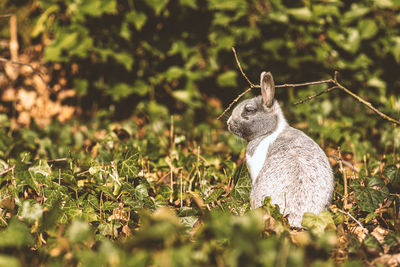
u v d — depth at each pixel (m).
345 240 5.48
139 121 13.39
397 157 9.68
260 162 7.05
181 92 12.54
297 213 6.13
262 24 12.23
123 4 12.48
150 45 12.95
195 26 12.98
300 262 4.11
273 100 7.42
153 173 8.71
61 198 6.68
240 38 12.31
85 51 11.95
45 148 10.42
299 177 6.27
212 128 13.09
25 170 7.03
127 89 12.89
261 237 5.11
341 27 12.54
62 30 12.22
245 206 6.21
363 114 12.52
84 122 13.98
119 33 12.48
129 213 6.34
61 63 14.24
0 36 14.09
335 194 7.25
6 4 13.82
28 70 14.15
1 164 7.69
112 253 4.42
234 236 4.33
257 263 4.15
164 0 11.62
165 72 13.27
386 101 12.86
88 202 6.54
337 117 13.11
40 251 5.10
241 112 7.50
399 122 7.02
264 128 7.26
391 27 12.43
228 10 12.05
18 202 6.55
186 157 9.13
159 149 9.59
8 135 11.03
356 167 9.20
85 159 9.11
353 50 12.32
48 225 5.20
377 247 5.05
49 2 12.09
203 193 7.28
